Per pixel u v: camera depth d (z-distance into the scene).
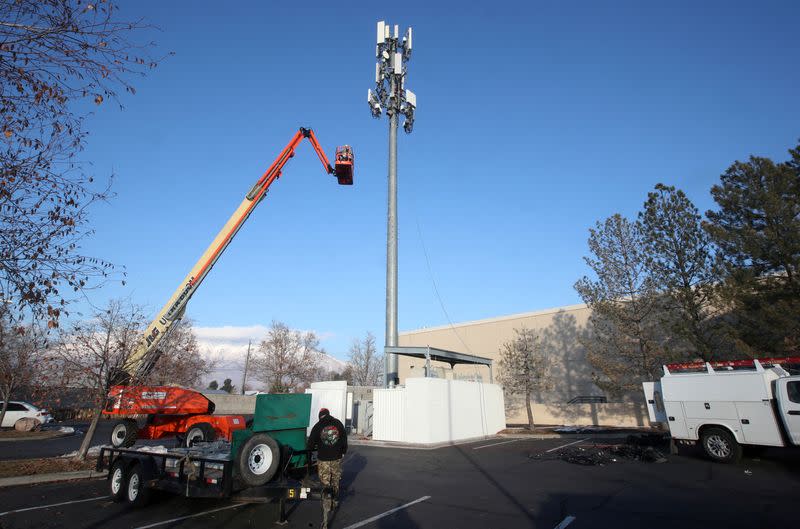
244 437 8.20
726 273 19.70
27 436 21.50
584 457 15.02
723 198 19.53
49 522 7.94
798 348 16.80
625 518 8.01
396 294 30.08
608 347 26.61
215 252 17.30
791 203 18.05
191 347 19.42
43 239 7.54
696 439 14.30
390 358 28.91
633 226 25.19
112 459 10.00
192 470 8.35
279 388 42.78
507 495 10.08
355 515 8.48
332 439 7.89
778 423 12.80
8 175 7.13
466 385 24.31
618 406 31.28
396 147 34.22
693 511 8.34
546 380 29.64
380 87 35.69
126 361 14.34
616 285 24.94
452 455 17.16
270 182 19.14
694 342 20.66
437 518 8.25
